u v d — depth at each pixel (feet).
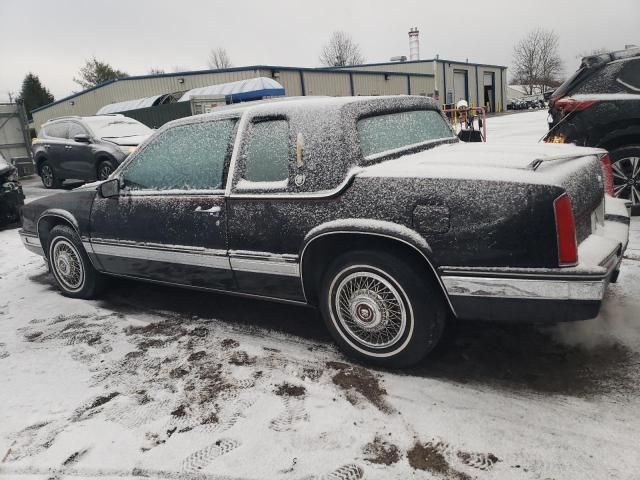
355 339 10.09
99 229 13.67
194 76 87.76
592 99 18.04
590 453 7.23
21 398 9.89
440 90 132.46
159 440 8.29
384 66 132.57
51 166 41.37
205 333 12.20
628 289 12.32
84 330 12.94
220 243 11.15
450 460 7.34
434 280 9.21
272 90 56.08
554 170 8.61
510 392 8.82
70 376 10.60
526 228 7.99
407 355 9.55
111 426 8.76
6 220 27.81
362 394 9.12
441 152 10.55
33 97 204.03
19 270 19.31
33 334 12.96
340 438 7.99
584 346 10.04
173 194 11.87
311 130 9.83
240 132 10.88
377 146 10.16
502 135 55.01
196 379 10.09
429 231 8.61
